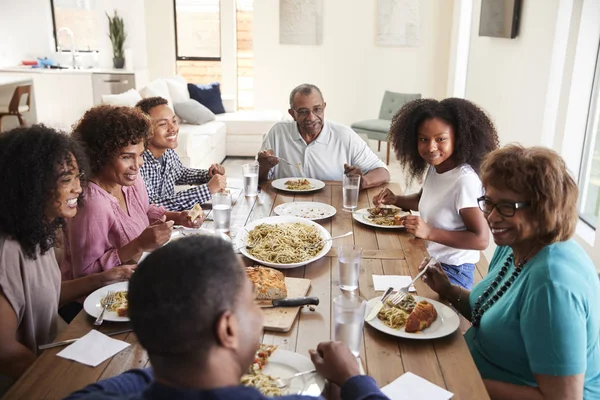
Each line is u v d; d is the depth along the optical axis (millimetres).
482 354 1482
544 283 1271
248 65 7730
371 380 1094
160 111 2738
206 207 2680
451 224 2143
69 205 1554
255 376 1209
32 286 1544
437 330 1444
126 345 1380
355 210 2531
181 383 786
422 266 1803
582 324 1249
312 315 1539
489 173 1370
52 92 6969
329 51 7129
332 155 3172
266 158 3006
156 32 7418
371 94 7234
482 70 5480
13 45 7531
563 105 3498
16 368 1431
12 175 1429
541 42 3752
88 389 1024
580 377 1250
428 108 2104
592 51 3340
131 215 2250
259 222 2230
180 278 766
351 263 1673
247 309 822
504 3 4488
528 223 1343
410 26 6922
